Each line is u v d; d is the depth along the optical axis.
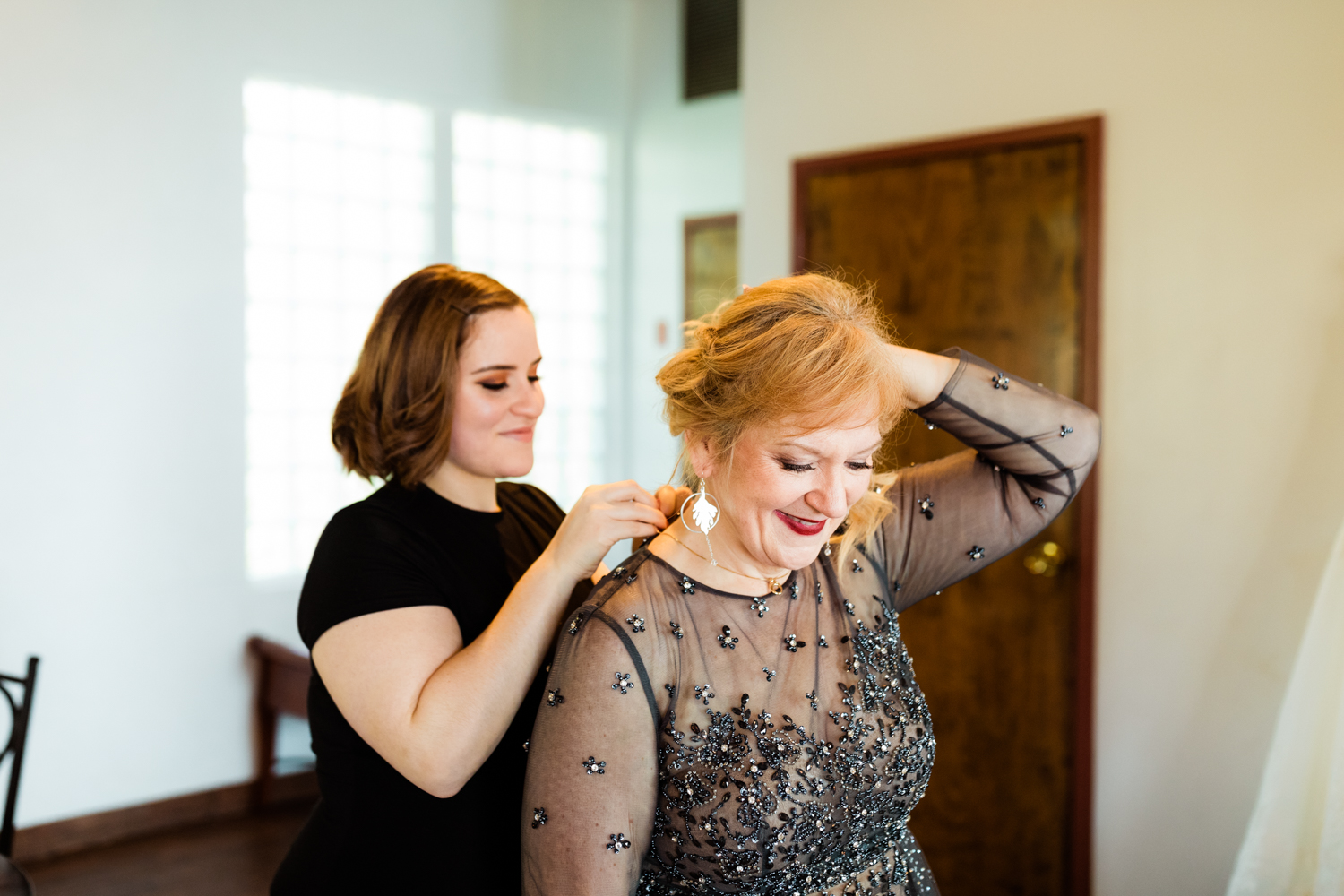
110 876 3.62
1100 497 3.00
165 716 4.04
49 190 3.75
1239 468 2.76
